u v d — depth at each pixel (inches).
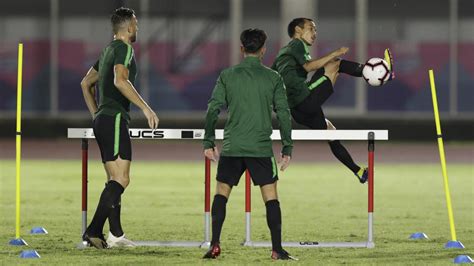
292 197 1791.3
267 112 982.4
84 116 3329.2
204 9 3299.7
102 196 1072.2
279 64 1194.6
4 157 2711.6
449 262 1010.1
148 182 2063.2
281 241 1103.6
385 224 1400.1
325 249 1111.6
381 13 3312.0
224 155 986.1
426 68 3339.1
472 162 2637.8
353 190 1927.9
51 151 2901.1
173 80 3312.0
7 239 1194.0
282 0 3284.9
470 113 3339.1
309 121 1208.8
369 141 1088.8
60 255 1045.2
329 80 1192.2
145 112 1030.4
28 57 3309.5
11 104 3316.9
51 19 3302.2
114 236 1105.4
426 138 3307.1
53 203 1659.7
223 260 1009.5
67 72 3316.9
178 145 3235.7
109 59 1059.9
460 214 1536.7
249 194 1135.6
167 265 975.0
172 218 1459.2
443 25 3331.7
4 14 3299.7
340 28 3302.2
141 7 3299.7
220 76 987.9
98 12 3299.7
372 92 3346.5
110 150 1061.8
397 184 2063.2
